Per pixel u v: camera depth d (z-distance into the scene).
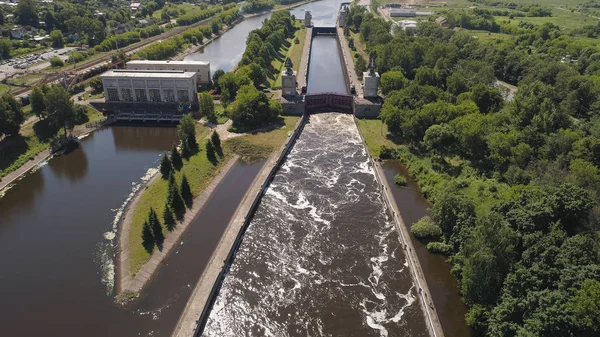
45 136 199.00
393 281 117.69
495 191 144.88
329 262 124.25
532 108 179.88
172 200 141.50
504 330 90.44
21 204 153.12
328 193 159.25
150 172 175.00
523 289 95.31
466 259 108.38
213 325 103.50
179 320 101.75
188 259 122.50
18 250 128.00
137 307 106.19
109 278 116.12
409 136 190.25
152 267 118.38
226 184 164.50
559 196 113.19
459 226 124.38
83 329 100.38
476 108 189.38
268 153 188.25
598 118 184.12
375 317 106.31
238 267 121.50
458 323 102.81
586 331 82.94
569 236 109.75
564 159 149.62
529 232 108.44
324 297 112.06
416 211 146.88
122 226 138.00
